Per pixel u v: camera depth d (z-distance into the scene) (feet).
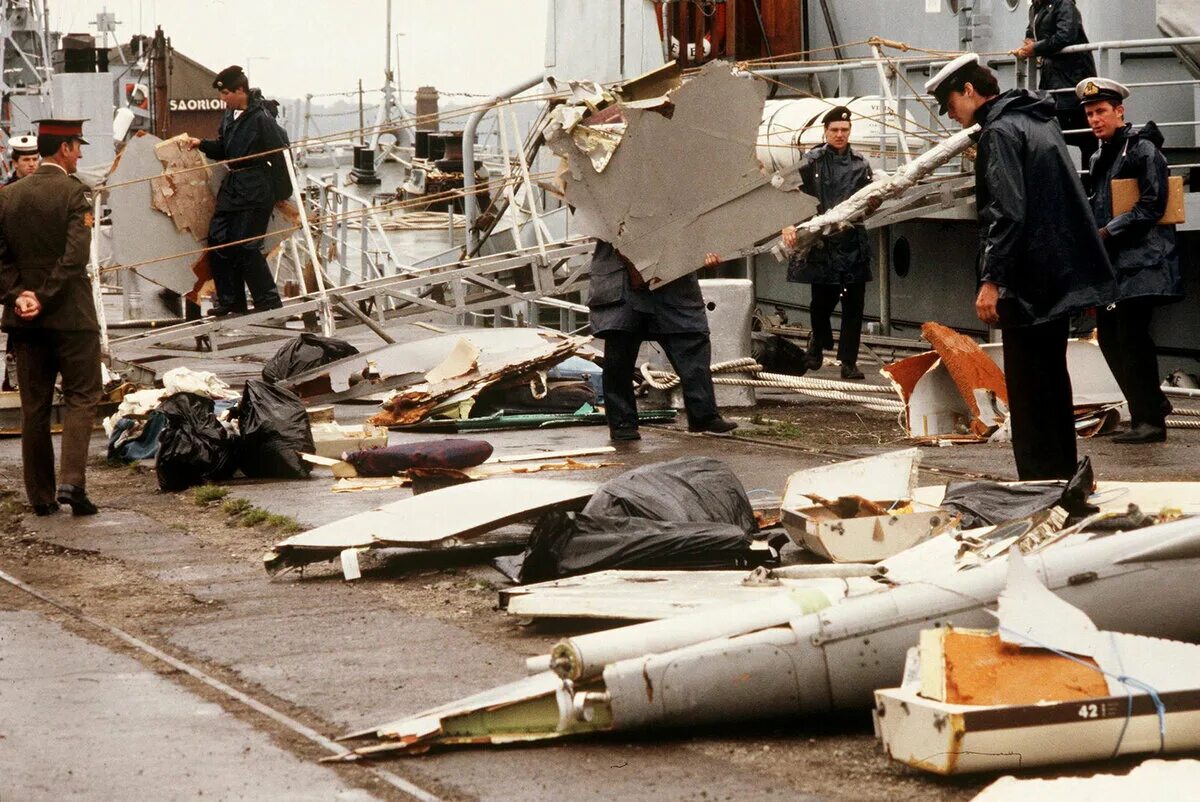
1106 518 19.89
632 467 36.11
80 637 22.34
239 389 53.31
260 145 52.08
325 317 54.24
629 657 17.15
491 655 20.70
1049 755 15.21
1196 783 14.20
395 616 23.08
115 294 99.35
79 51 161.79
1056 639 16.02
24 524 31.94
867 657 17.22
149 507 33.65
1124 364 37.99
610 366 40.32
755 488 32.32
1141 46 49.73
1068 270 27.09
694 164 39.65
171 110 167.94
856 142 55.72
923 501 26.27
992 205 26.84
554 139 39.58
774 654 17.07
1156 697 15.40
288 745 17.24
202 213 53.62
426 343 51.08
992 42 59.36
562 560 23.94
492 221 71.05
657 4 70.90
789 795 15.34
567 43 73.46
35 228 32.07
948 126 61.21
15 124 170.60
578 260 60.85
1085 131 49.96
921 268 63.52
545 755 16.70
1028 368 27.68
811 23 68.59
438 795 15.53
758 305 74.95
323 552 25.98
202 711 18.56
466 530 25.73
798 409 46.80
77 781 16.10
